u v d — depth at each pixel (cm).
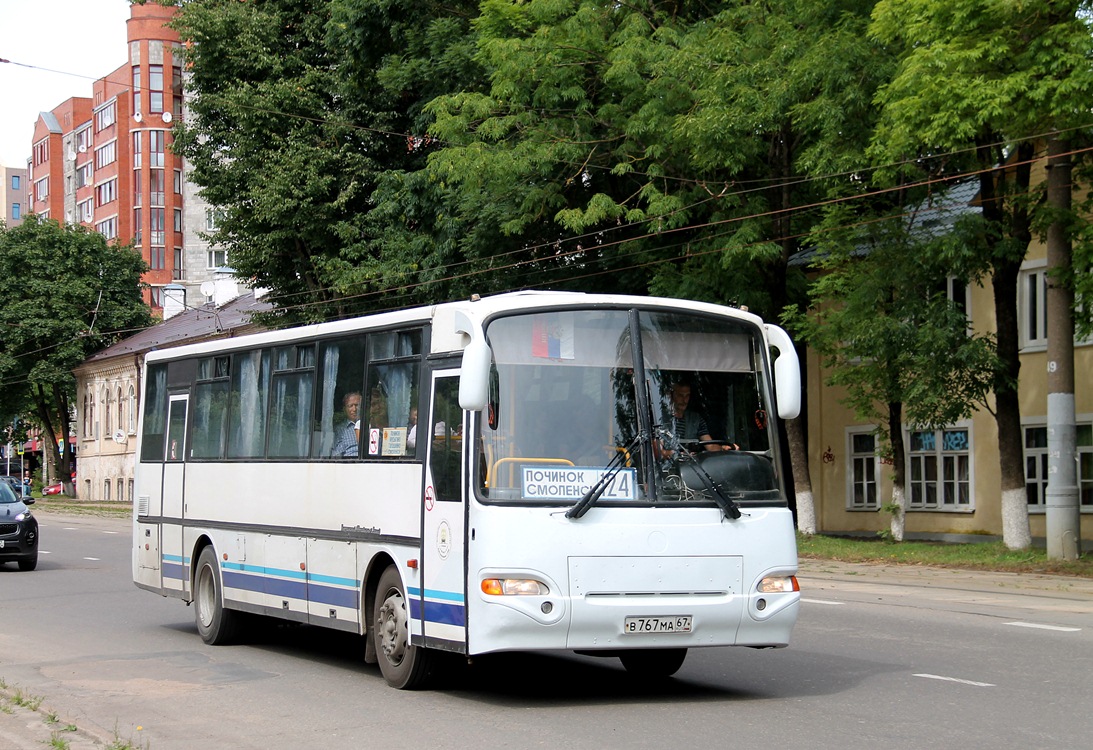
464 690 1052
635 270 2947
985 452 3028
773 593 970
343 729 895
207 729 909
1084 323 2148
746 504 973
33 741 852
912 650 1246
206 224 9794
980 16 1934
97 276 7525
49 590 2066
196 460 1459
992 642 1300
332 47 3550
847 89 2364
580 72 2745
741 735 835
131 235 9856
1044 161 2528
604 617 917
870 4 2530
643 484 948
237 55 3653
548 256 3033
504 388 940
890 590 1912
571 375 955
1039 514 2919
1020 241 2402
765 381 1013
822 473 3488
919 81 1983
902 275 2472
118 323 7475
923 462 3195
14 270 7338
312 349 1235
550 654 1270
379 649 1077
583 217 2619
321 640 1450
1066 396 2217
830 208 2516
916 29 2027
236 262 3703
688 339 992
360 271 3284
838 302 2945
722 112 2466
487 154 2708
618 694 1019
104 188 10306
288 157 3500
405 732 876
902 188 2330
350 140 3591
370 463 1098
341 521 1142
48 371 7188
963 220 2369
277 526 1263
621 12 2758
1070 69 1902
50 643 1423
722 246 2655
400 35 3312
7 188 14875
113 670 1210
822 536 2916
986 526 3022
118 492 7069
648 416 962
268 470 1288
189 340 6075
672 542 941
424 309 1043
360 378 1138
